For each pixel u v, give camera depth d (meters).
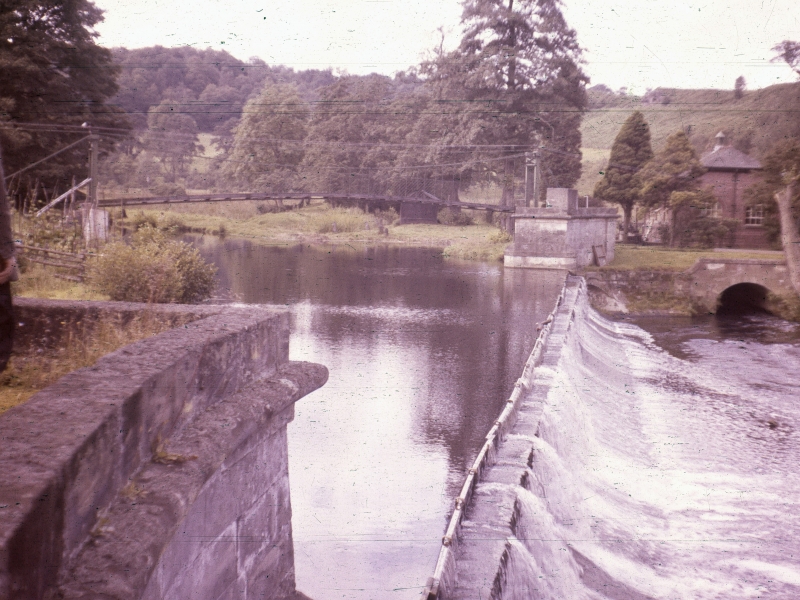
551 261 36.69
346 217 62.38
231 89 70.88
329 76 84.62
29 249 17.52
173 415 3.48
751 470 13.62
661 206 37.41
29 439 2.47
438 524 6.90
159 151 55.12
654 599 8.68
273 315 4.91
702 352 25.11
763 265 31.88
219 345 4.05
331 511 7.20
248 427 3.98
